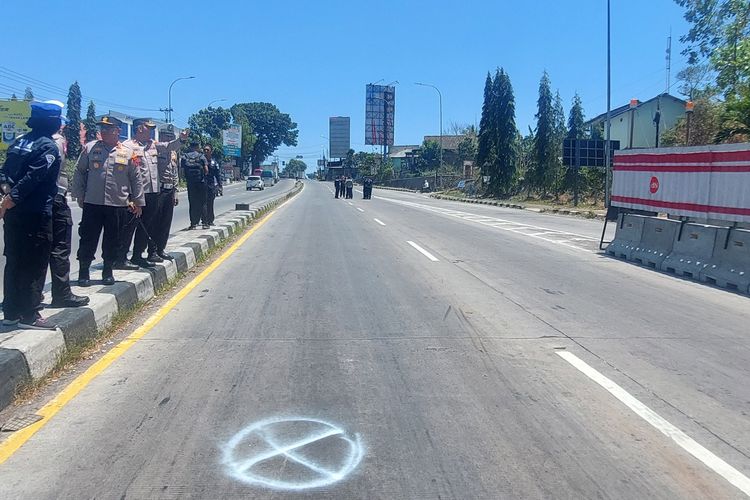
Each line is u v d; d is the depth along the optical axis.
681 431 4.89
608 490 4.00
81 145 8.42
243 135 122.56
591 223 25.69
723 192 11.16
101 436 4.69
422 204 41.75
